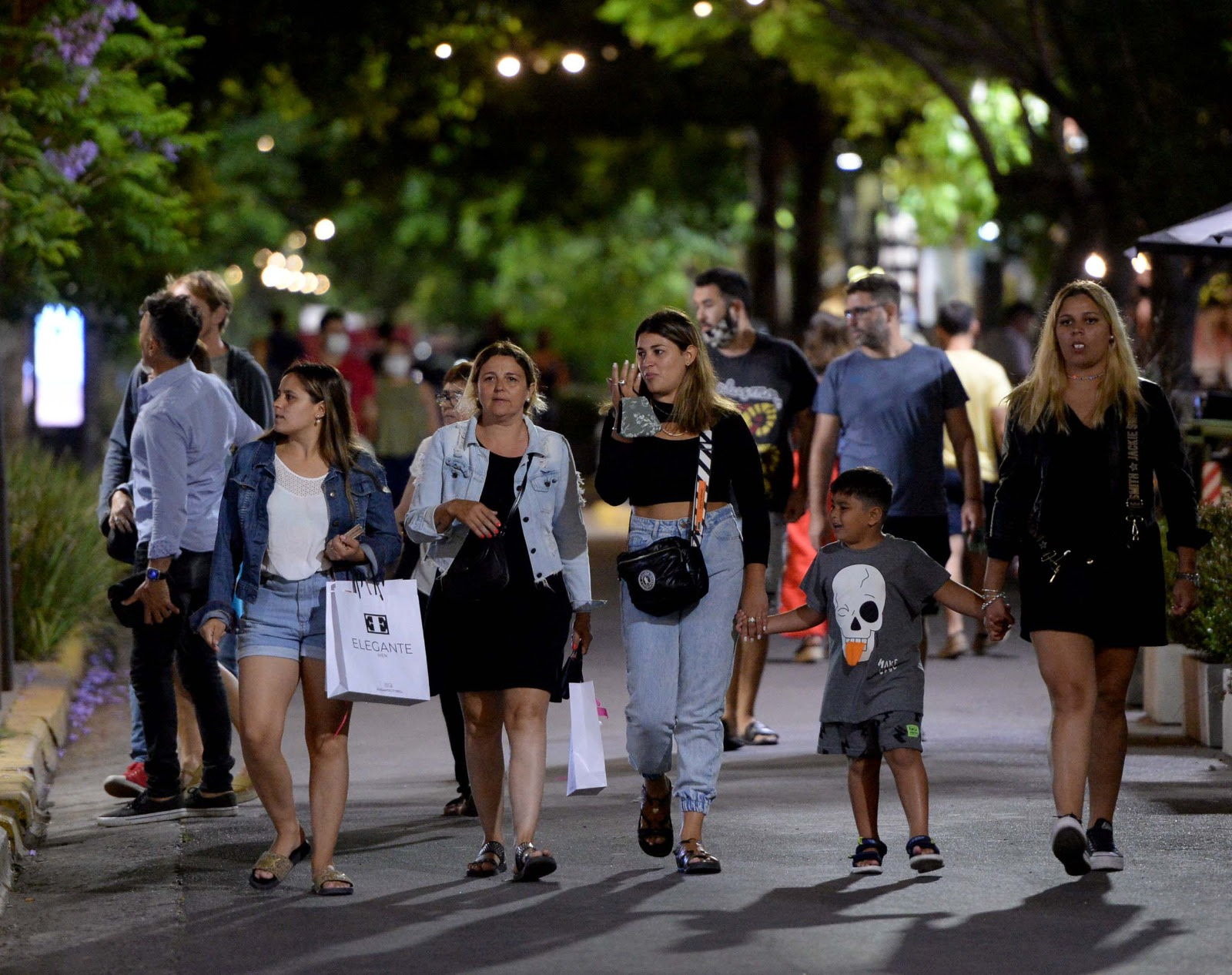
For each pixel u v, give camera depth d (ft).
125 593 84.23
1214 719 98.63
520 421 71.15
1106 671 71.05
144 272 164.45
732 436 71.92
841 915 64.85
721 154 397.19
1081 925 63.10
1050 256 307.37
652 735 71.26
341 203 393.29
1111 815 71.41
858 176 395.55
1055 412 70.13
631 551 71.20
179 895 69.82
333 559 69.15
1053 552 69.82
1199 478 140.56
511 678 69.97
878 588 70.59
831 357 129.08
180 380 83.41
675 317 71.97
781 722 111.55
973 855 73.67
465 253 538.88
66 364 207.82
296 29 193.77
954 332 135.13
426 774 97.45
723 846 76.23
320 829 69.67
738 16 277.03
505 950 60.90
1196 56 177.58
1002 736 105.19
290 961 60.18
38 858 77.92
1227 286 181.27
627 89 333.01
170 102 185.37
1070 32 188.14
